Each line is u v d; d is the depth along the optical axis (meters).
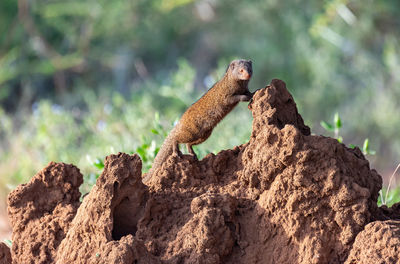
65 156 14.02
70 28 27.69
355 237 5.68
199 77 33.03
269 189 6.08
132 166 6.15
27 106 25.12
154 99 22.56
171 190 6.59
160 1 28.69
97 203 6.02
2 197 14.00
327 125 9.29
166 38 31.98
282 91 6.79
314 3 27.41
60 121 16.14
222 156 6.82
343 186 5.77
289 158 5.90
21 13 26.45
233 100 8.12
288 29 29.33
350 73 25.91
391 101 24.02
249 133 13.92
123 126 14.93
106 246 5.61
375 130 24.73
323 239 5.75
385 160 24.12
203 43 34.53
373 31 23.81
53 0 28.16
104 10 27.48
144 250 5.64
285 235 5.89
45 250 6.54
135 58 30.17
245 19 32.56
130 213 6.20
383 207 6.61
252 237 6.08
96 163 9.34
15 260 6.66
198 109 8.16
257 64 30.72
